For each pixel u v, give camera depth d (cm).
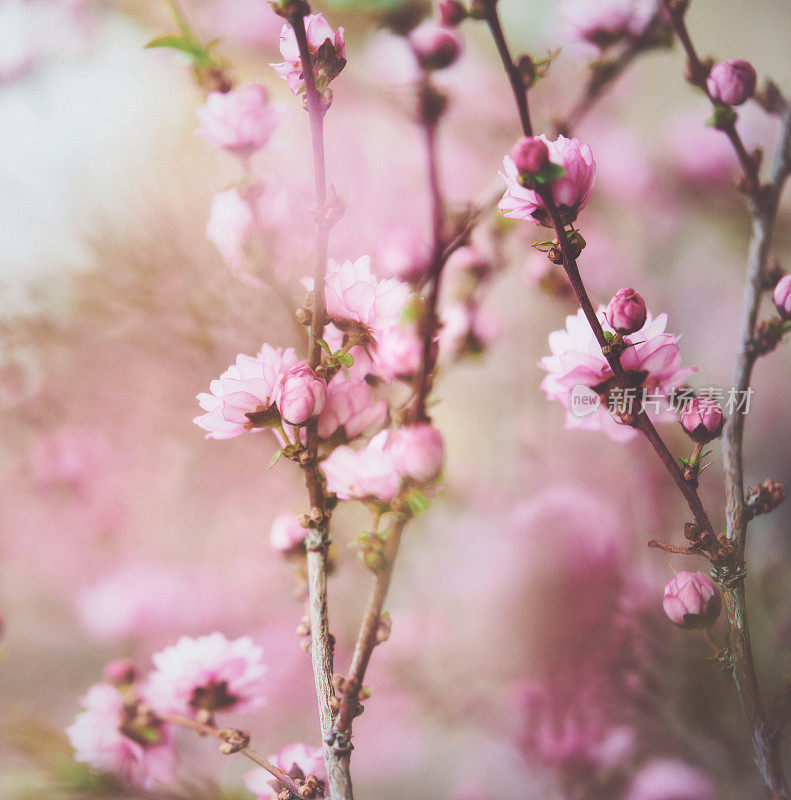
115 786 91
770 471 121
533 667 95
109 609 118
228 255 86
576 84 133
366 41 92
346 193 80
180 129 119
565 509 96
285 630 117
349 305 81
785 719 80
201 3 120
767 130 134
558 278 96
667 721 94
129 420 117
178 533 125
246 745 83
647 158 137
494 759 100
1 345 110
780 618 94
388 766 108
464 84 129
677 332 130
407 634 105
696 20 174
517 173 80
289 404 79
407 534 107
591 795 94
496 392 128
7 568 131
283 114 86
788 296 83
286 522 85
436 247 86
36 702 115
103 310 106
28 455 124
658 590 94
